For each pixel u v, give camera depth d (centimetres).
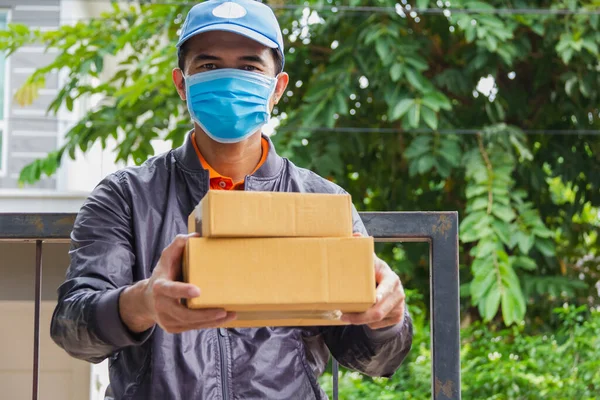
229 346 169
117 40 632
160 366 165
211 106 177
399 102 542
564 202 685
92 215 175
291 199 134
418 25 638
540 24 580
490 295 501
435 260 188
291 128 585
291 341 175
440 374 185
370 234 187
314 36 658
